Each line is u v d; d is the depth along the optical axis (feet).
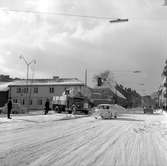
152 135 63.36
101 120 116.88
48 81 301.63
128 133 66.33
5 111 159.02
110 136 59.26
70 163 31.42
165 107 352.08
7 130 64.59
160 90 448.24
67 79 300.81
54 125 83.97
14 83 307.78
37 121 95.30
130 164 31.94
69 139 52.47
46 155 35.58
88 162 32.24
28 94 298.56
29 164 30.19
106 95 351.46
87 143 47.83
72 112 166.61
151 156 37.29
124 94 501.15
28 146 42.29
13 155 34.86
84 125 87.51
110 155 36.99
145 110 233.96
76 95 179.32
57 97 182.09
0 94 304.09
